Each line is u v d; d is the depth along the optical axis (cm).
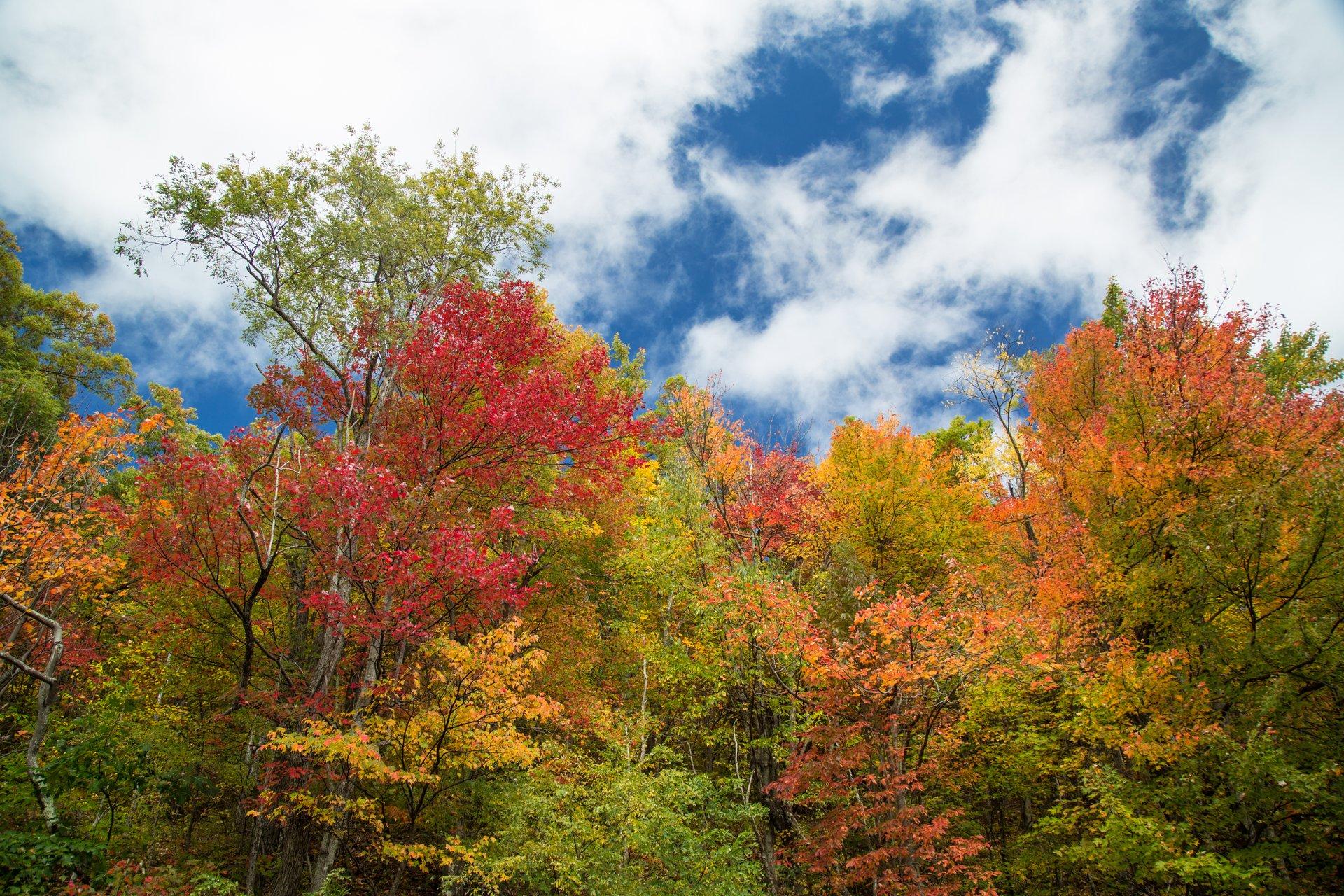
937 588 1677
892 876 1052
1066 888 1309
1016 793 1428
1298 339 1730
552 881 1065
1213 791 1041
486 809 1168
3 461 1327
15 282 2120
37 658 1166
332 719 969
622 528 1728
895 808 1117
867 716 1206
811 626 1355
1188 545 1065
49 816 851
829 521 1803
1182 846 990
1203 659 1087
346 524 995
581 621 1562
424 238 1427
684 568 1673
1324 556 980
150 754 1034
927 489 1800
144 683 1257
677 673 1548
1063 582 1253
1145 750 980
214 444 1822
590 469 1251
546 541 1431
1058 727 1253
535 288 1470
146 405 1520
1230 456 1163
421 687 1047
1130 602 1159
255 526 1205
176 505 1103
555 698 1359
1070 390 1666
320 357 1303
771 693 1517
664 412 1984
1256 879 907
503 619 1334
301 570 1278
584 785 1184
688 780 1284
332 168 1420
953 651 1133
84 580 1159
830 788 1160
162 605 1231
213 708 1313
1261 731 994
